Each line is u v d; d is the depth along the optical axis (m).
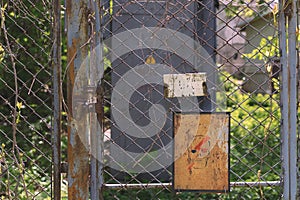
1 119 5.12
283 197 2.43
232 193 4.56
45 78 5.32
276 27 2.52
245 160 5.95
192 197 4.82
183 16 3.49
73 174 2.41
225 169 2.46
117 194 4.91
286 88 2.40
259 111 8.53
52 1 2.44
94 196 2.46
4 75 4.43
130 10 3.80
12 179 3.63
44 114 5.41
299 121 2.54
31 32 4.20
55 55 2.41
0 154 2.81
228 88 9.69
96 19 2.43
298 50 2.42
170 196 4.92
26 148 4.98
